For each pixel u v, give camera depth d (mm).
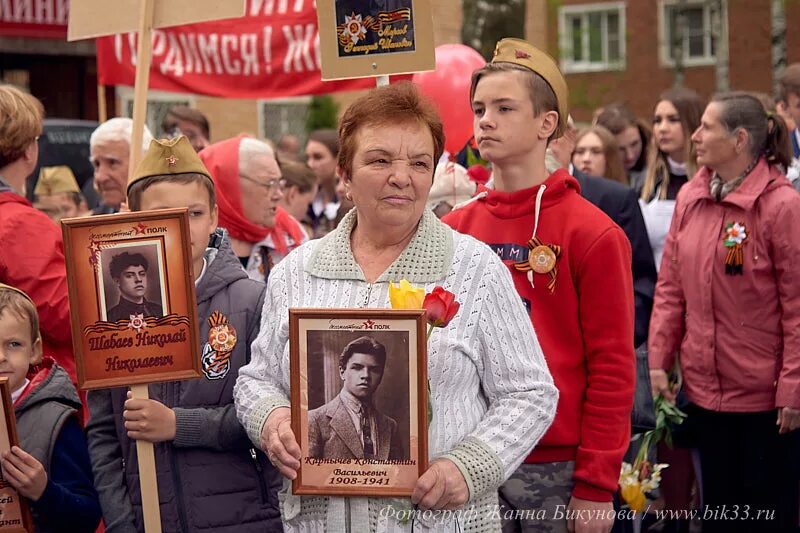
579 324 3799
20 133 4398
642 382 4965
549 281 3779
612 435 3701
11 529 3393
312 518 3020
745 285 5320
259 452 3586
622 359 3725
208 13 4117
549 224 3818
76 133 12031
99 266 3217
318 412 2867
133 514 3562
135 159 4133
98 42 7188
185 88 7094
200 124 8180
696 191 5527
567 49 24094
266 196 5375
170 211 3242
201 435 3469
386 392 2844
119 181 5656
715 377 5449
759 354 5348
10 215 4215
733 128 5309
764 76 24875
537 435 3014
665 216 6844
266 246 5574
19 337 3564
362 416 2852
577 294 3785
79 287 3209
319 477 2867
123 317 3232
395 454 2844
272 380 3197
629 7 26281
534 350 3092
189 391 3547
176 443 3443
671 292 5688
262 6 6992
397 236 3051
